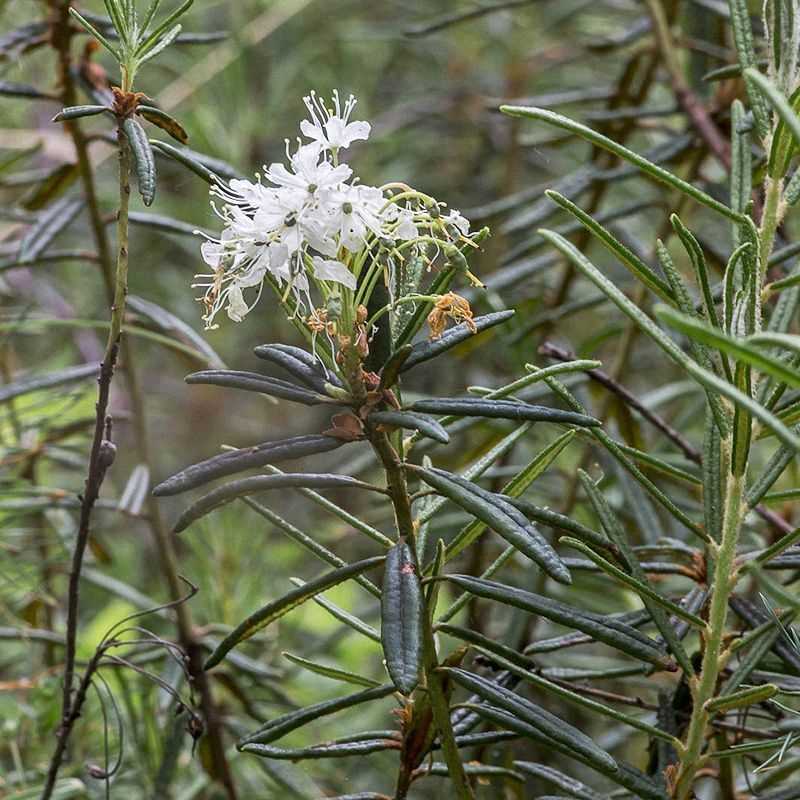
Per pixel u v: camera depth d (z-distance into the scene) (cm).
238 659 98
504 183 151
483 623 116
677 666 81
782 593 74
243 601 109
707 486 82
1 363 122
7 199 143
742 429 79
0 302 140
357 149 162
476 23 168
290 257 78
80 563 84
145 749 98
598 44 121
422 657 77
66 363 143
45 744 102
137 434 101
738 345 73
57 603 114
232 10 158
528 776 95
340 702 81
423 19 172
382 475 131
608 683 112
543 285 129
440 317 78
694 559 84
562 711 114
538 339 115
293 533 82
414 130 169
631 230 142
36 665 117
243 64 149
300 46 173
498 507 78
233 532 109
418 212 79
